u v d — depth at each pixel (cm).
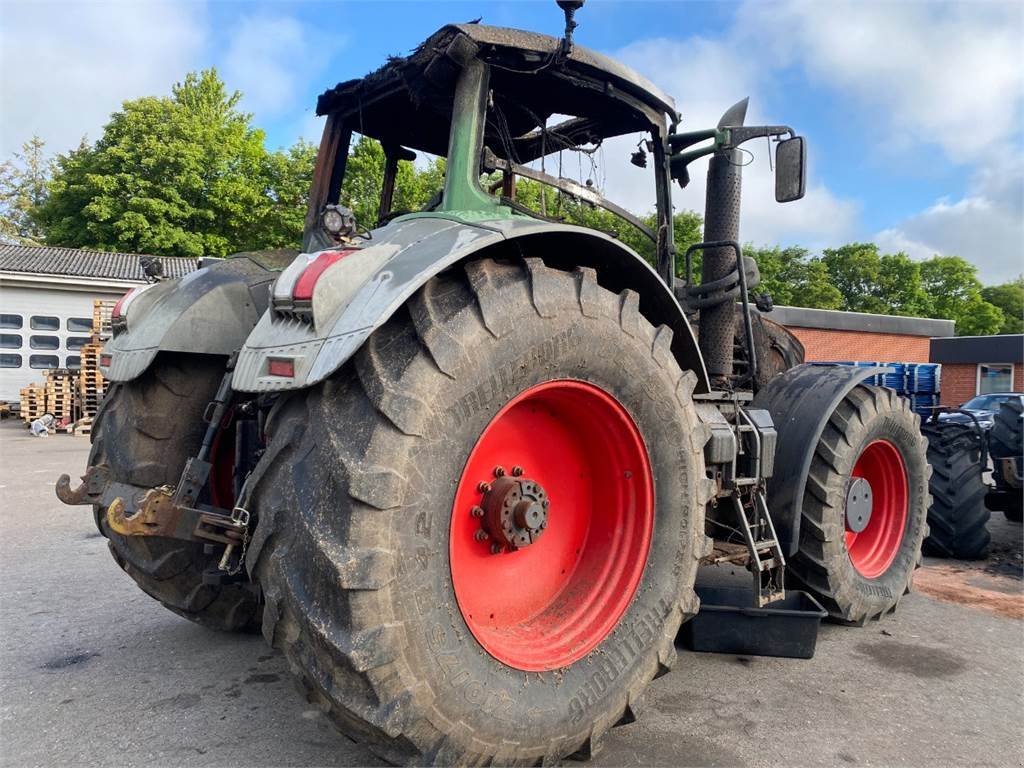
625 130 360
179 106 2889
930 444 580
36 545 546
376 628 180
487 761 205
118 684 301
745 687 312
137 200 2503
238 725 266
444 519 198
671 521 266
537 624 248
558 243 250
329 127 346
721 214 370
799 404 379
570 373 234
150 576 309
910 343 2644
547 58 279
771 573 348
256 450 292
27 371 1891
